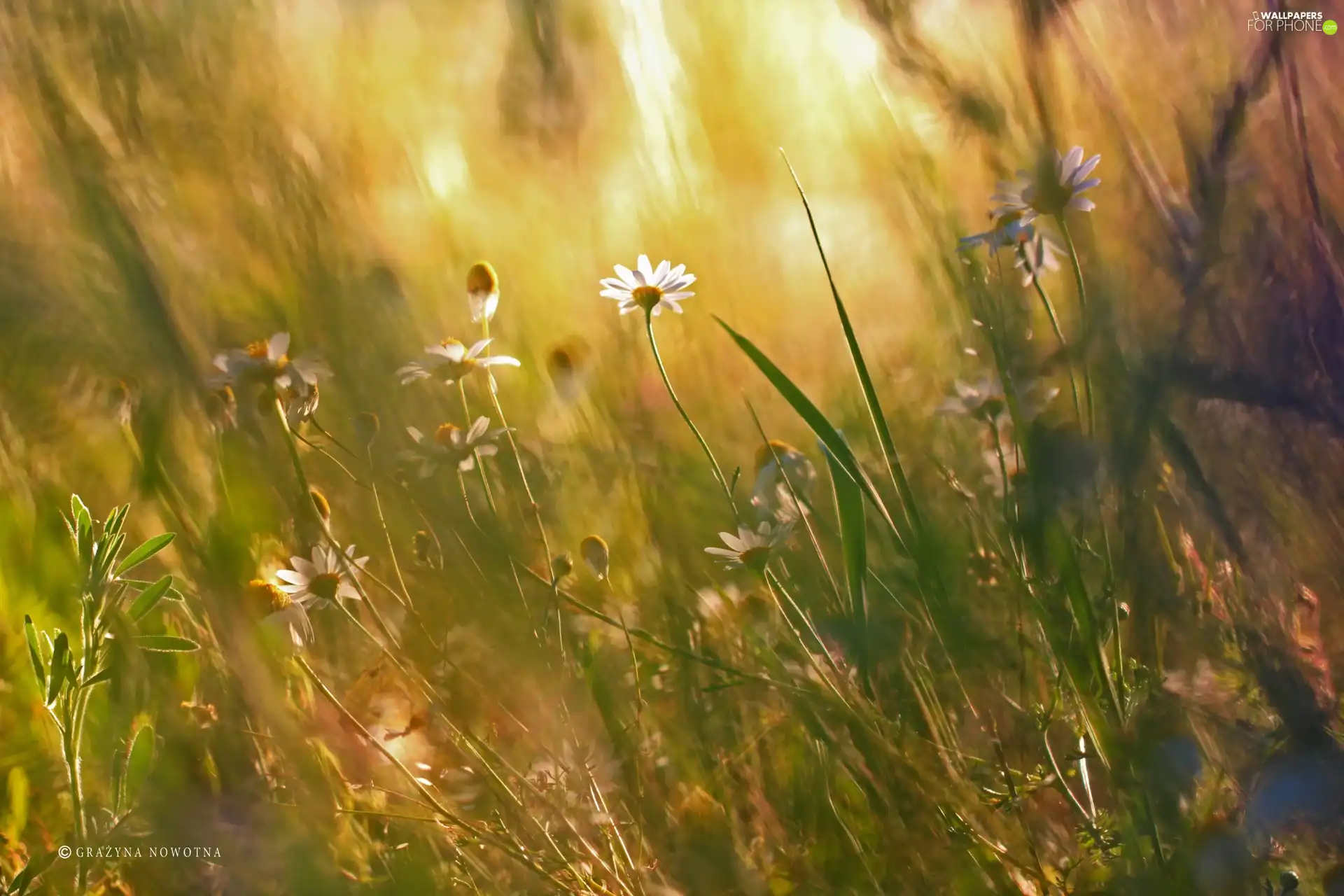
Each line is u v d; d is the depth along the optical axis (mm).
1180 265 1160
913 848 1172
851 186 1412
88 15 1241
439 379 1252
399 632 1246
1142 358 1149
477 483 1281
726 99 1487
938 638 1187
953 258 1205
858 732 1176
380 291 1339
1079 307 1166
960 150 1202
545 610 1218
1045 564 1167
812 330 1433
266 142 1306
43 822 1208
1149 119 1191
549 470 1315
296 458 1209
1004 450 1231
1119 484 1155
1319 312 1167
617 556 1290
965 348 1241
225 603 1178
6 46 1228
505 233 1497
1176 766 1150
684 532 1274
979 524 1218
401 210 1465
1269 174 1182
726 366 1412
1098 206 1185
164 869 1174
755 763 1216
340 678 1239
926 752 1181
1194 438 1197
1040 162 1172
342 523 1270
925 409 1310
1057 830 1194
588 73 1584
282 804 1179
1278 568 1187
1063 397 1188
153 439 1183
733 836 1194
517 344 1403
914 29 1179
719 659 1235
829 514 1267
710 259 1472
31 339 1238
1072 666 1151
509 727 1224
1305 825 1149
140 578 1255
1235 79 1176
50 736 1219
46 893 1177
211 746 1200
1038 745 1201
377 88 1478
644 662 1252
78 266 1226
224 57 1305
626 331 1380
